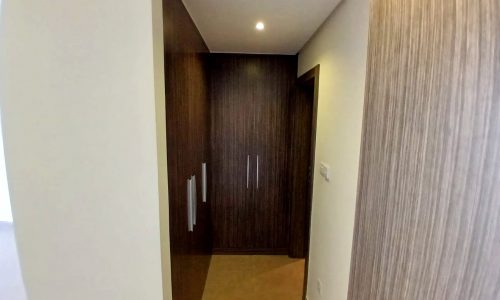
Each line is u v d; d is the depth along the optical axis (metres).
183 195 1.62
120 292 1.21
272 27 2.04
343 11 1.56
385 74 0.72
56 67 1.06
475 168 0.42
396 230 0.65
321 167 2.03
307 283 2.37
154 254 1.17
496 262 0.38
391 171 0.68
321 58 2.02
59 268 1.20
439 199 0.50
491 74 0.39
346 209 1.53
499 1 0.38
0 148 3.50
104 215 1.15
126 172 1.12
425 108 0.54
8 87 1.07
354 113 1.41
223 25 1.99
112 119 1.08
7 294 2.58
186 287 1.74
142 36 1.04
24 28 1.04
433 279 0.51
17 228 1.17
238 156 3.09
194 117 1.98
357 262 0.88
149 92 1.07
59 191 1.14
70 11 1.03
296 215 3.13
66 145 1.11
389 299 0.67
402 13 0.64
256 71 2.97
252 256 3.23
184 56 1.62
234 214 3.20
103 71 1.06
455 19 0.46
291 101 3.01
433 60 0.52
